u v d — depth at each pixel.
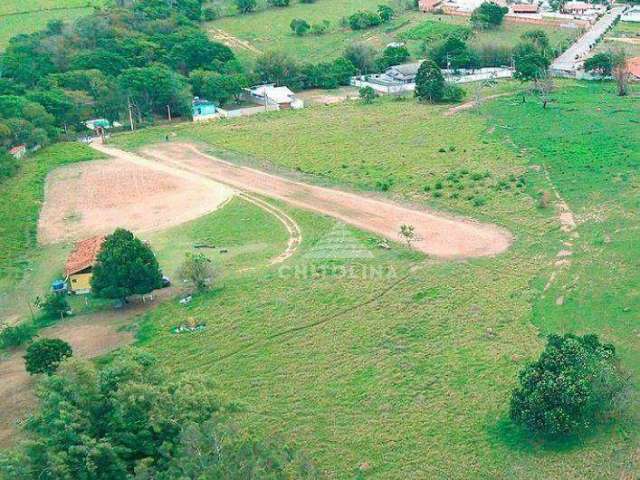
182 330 74.50
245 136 140.88
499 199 103.25
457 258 87.19
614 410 57.94
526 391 57.69
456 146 126.50
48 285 86.69
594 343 62.81
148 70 158.38
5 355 72.88
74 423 51.75
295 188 113.19
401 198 106.56
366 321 74.25
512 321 72.81
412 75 175.88
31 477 48.88
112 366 58.12
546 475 53.03
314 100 169.50
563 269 82.56
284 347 70.69
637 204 97.00
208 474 48.31
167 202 110.06
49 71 167.12
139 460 51.41
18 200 111.94
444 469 54.41
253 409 61.84
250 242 95.19
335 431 58.97
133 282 78.62
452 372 65.25
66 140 143.38
